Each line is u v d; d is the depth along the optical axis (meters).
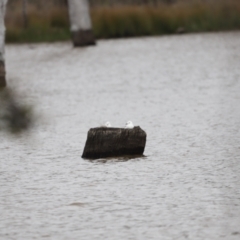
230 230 32.62
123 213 35.47
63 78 89.00
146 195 38.22
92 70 96.12
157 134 53.75
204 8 151.12
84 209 36.25
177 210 35.62
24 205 37.28
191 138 51.88
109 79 87.19
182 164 44.50
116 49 121.75
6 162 46.72
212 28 147.12
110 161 45.88
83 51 120.62
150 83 82.25
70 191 39.50
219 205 36.12
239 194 37.81
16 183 41.59
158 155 47.03
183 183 40.28
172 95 72.62
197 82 81.00
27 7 175.75
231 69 90.38
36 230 33.56
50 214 35.75
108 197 38.09
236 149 47.97
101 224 34.03
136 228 33.34
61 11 154.75
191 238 31.86
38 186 40.75
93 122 59.78
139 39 139.12
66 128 57.22
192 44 123.50
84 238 32.34
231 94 71.25
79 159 46.81
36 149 50.00
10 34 144.38
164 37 140.62
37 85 82.75
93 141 46.84
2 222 34.81
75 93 76.38
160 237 32.09
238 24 147.88
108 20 146.62
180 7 155.38
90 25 129.12
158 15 148.25
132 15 147.62
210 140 50.94
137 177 41.81
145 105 67.38
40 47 132.12
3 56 71.88
